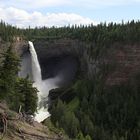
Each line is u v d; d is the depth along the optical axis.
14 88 74.00
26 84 86.75
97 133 153.62
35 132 45.81
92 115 179.62
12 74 68.50
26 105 85.75
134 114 179.88
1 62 69.00
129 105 188.38
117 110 184.62
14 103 74.62
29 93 86.25
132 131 168.88
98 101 195.75
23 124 46.41
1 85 65.62
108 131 164.12
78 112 180.25
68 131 139.38
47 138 45.50
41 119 160.75
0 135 39.72
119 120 176.75
